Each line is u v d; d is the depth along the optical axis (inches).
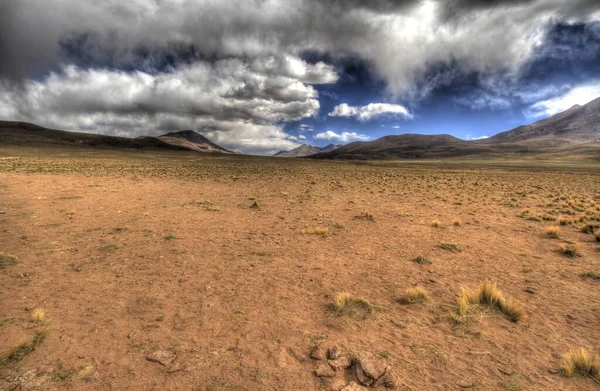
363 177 1766.7
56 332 197.8
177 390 150.5
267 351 183.8
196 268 327.3
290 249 404.8
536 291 278.8
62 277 291.7
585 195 981.8
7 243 390.3
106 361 170.7
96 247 390.0
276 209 700.0
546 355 184.1
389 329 211.2
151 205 711.1
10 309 226.1
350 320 222.8
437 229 528.4
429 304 249.8
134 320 217.0
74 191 897.5
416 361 175.3
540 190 1173.1
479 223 578.9
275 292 271.6
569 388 156.2
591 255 383.9
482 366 172.6
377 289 281.6
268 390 151.3
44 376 156.2
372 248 415.2
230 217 604.1
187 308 237.8
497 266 346.9
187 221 557.0
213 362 172.2
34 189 905.5
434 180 1637.6
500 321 224.5
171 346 186.7
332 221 581.9
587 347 191.8
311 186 1230.3
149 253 372.2
